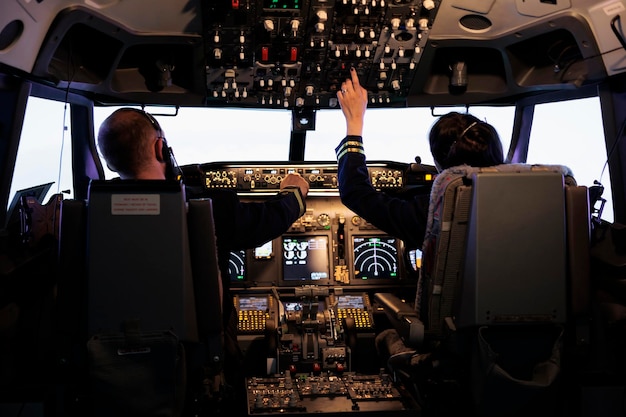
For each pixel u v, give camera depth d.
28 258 2.73
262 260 4.18
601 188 3.08
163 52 4.20
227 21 3.70
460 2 3.71
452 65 4.41
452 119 2.84
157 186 2.39
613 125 4.08
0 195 3.68
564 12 3.74
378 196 2.80
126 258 2.40
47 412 2.83
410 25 3.78
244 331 3.90
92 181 2.41
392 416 2.92
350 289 4.20
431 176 4.25
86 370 2.55
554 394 2.61
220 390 2.79
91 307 2.42
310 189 4.23
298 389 3.23
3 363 2.77
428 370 2.80
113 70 4.12
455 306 2.60
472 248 2.49
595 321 2.86
